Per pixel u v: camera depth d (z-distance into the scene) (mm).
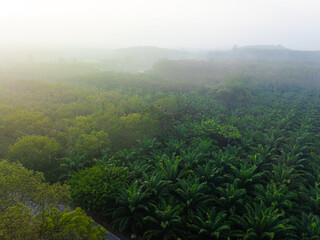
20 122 38156
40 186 20125
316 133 52594
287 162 34625
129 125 41906
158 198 23938
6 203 16906
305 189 27203
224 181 29984
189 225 20719
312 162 34719
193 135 46906
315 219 21688
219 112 65312
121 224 22078
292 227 19438
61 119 47469
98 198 23281
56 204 20078
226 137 45062
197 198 23984
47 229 15453
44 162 29938
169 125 48469
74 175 26719
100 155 35656
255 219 20078
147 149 37750
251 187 27609
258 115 64625
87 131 39156
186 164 30625
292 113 61562
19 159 28844
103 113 49156
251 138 44656
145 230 22672
